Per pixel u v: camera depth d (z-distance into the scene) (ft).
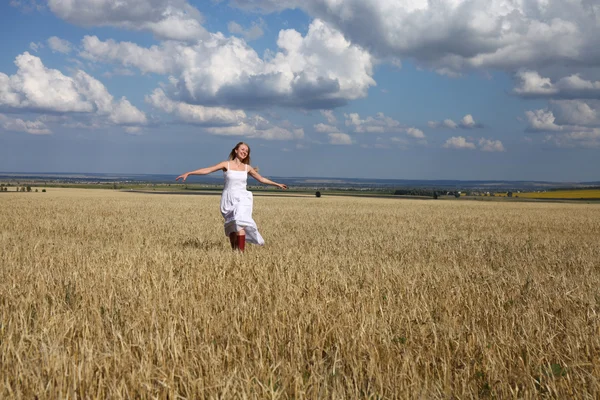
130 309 17.99
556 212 139.33
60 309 18.02
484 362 13.80
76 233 53.78
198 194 287.07
